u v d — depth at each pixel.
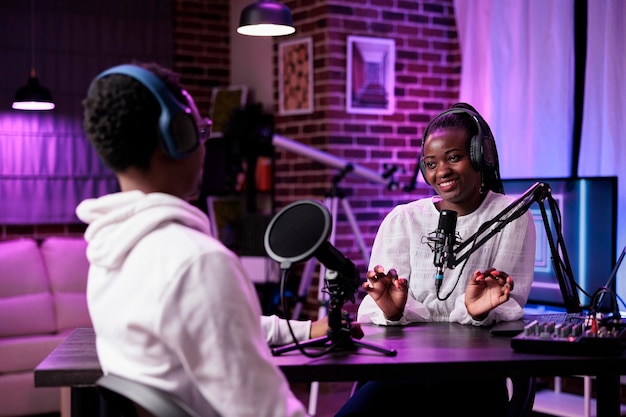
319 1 5.20
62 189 5.78
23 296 4.65
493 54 4.89
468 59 5.14
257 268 5.46
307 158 5.39
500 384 2.13
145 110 1.30
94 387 1.67
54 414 4.45
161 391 1.26
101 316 1.32
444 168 2.20
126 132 1.30
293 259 1.63
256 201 6.11
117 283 1.30
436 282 2.19
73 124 5.82
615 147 4.21
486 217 2.23
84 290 4.84
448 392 2.07
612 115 4.22
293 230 1.66
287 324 1.78
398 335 1.99
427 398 2.06
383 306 2.09
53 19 5.77
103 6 5.93
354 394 2.14
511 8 4.81
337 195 4.90
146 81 1.31
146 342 1.26
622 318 2.27
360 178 5.26
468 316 2.12
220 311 1.21
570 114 4.55
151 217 1.29
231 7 6.43
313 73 5.27
